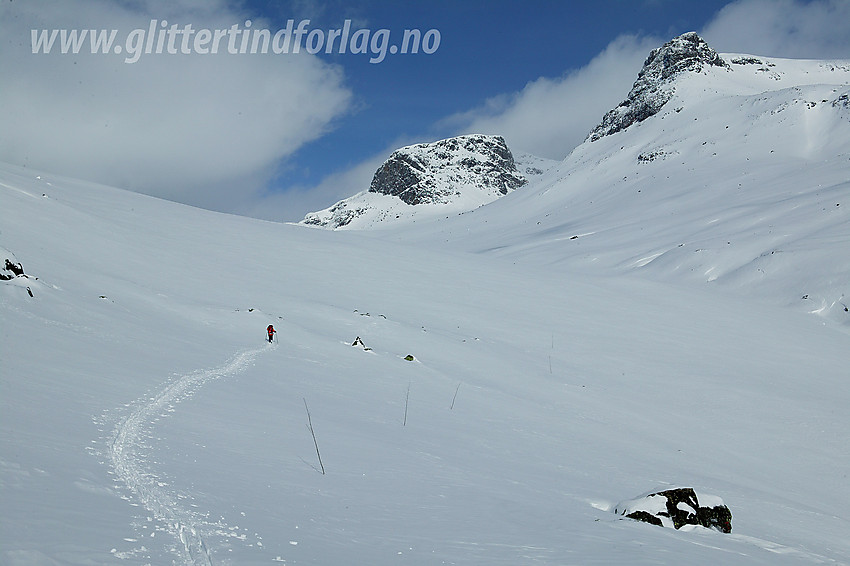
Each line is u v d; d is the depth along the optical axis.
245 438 10.64
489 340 37.72
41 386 10.58
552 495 11.66
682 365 36.31
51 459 6.58
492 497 10.10
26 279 19.92
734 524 12.84
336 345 28.80
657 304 52.00
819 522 15.22
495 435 18.00
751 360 38.59
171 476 7.12
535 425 21.09
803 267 58.69
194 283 36.69
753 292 58.47
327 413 15.70
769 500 16.58
